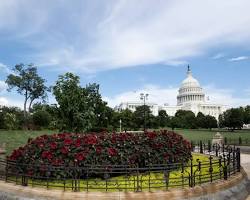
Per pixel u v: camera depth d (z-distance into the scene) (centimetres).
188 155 1576
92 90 2592
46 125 8862
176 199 1062
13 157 1268
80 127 2489
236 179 1373
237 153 1551
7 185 1146
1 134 6247
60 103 2458
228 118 12175
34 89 9338
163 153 1382
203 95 19325
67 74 2484
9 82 9125
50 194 1039
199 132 10544
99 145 1260
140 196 1027
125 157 1270
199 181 1192
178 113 16000
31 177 1161
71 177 1179
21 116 9450
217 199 1166
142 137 1405
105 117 2758
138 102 18225
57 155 1214
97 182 1163
